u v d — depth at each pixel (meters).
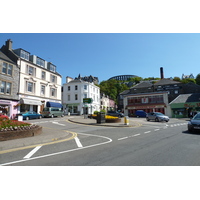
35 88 29.06
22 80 26.27
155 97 40.22
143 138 8.62
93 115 25.08
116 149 6.23
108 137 9.05
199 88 45.19
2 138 7.63
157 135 9.57
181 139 8.09
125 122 15.84
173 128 13.15
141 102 41.75
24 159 5.08
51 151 6.04
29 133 8.93
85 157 5.23
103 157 5.21
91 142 7.69
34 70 29.17
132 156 5.28
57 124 16.81
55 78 35.25
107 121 18.05
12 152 5.94
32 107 28.36
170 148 6.26
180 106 36.19
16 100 24.94
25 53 28.05
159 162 4.68
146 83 54.25
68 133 10.46
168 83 49.12
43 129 12.45
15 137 8.17
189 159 4.89
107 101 64.31
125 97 44.00
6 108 23.34
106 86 81.44
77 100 46.03
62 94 48.75
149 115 23.16
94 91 50.50
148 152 5.74
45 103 31.36
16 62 25.58
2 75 22.89
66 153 5.74
